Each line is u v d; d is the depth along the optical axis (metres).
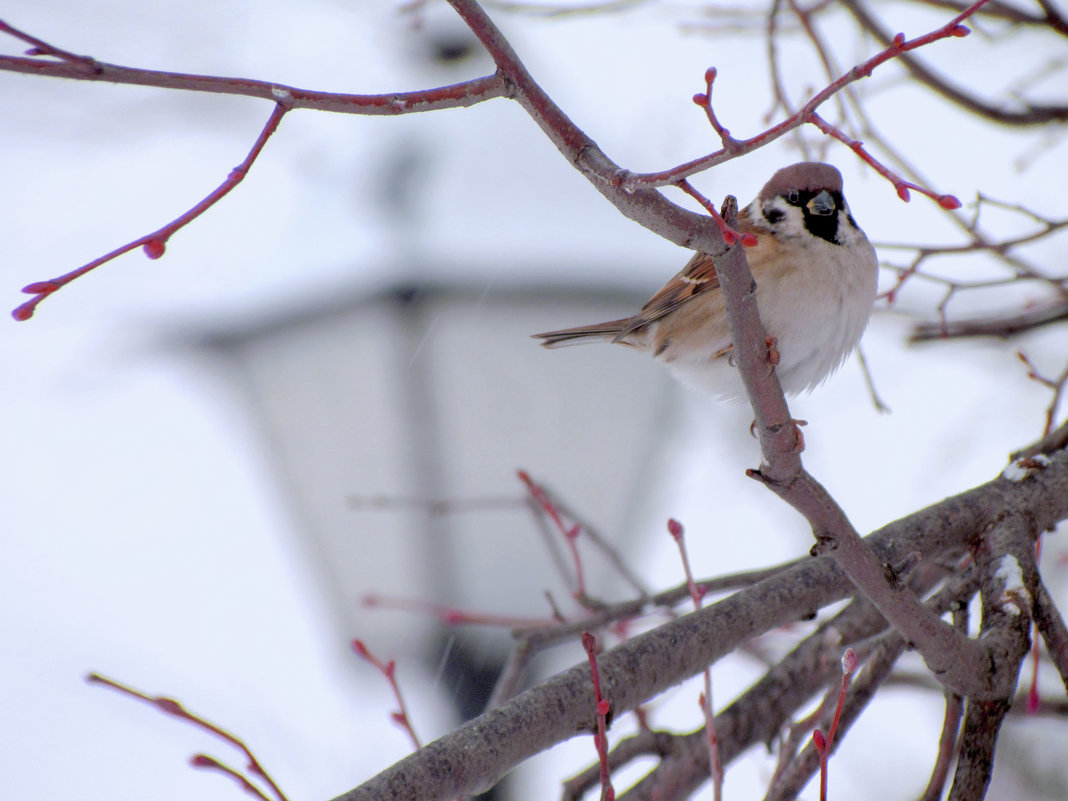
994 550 6.09
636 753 6.66
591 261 7.07
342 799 4.43
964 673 5.35
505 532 7.22
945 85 8.45
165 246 3.79
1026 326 8.37
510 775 6.75
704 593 5.91
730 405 7.93
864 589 5.21
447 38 7.53
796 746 6.18
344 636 7.26
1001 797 9.56
